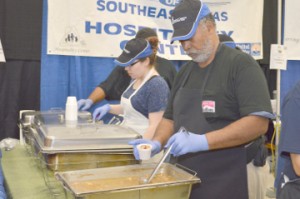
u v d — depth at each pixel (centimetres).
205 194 138
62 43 253
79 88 262
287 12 314
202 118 139
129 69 188
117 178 120
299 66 335
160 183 105
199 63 146
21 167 153
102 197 98
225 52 140
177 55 291
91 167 129
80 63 263
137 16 276
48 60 253
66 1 253
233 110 135
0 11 241
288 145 120
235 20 309
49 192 124
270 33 329
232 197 136
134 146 130
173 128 154
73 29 256
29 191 125
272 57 281
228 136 125
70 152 125
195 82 146
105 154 129
